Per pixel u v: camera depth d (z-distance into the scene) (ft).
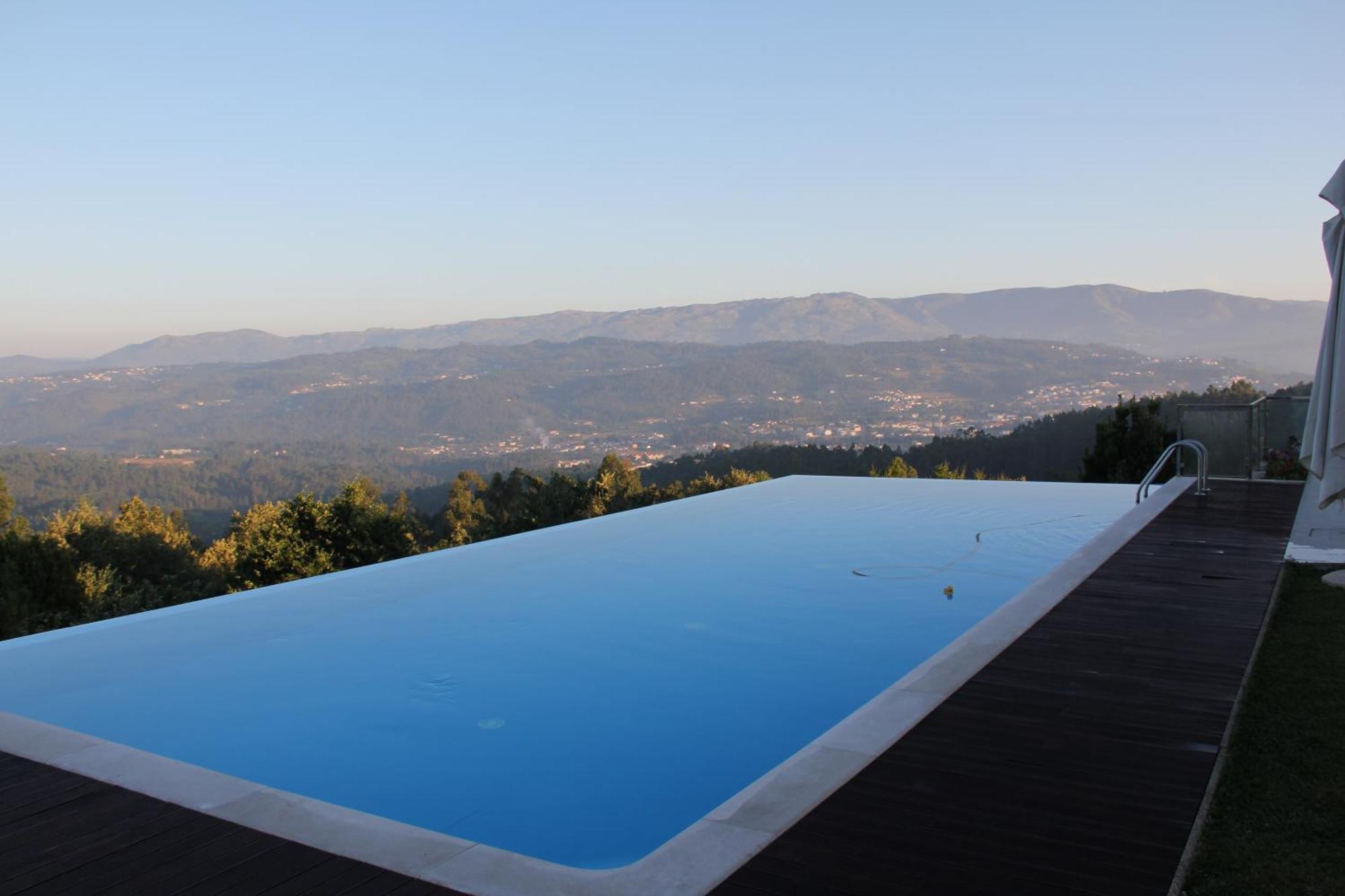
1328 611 12.86
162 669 13.87
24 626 41.98
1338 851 6.57
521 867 6.47
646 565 20.86
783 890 6.08
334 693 12.79
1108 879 6.15
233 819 7.27
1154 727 8.74
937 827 6.87
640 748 10.89
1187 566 15.49
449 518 140.15
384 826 7.14
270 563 65.36
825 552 22.12
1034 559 21.07
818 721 11.65
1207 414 26.96
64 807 7.53
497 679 13.26
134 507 78.74
